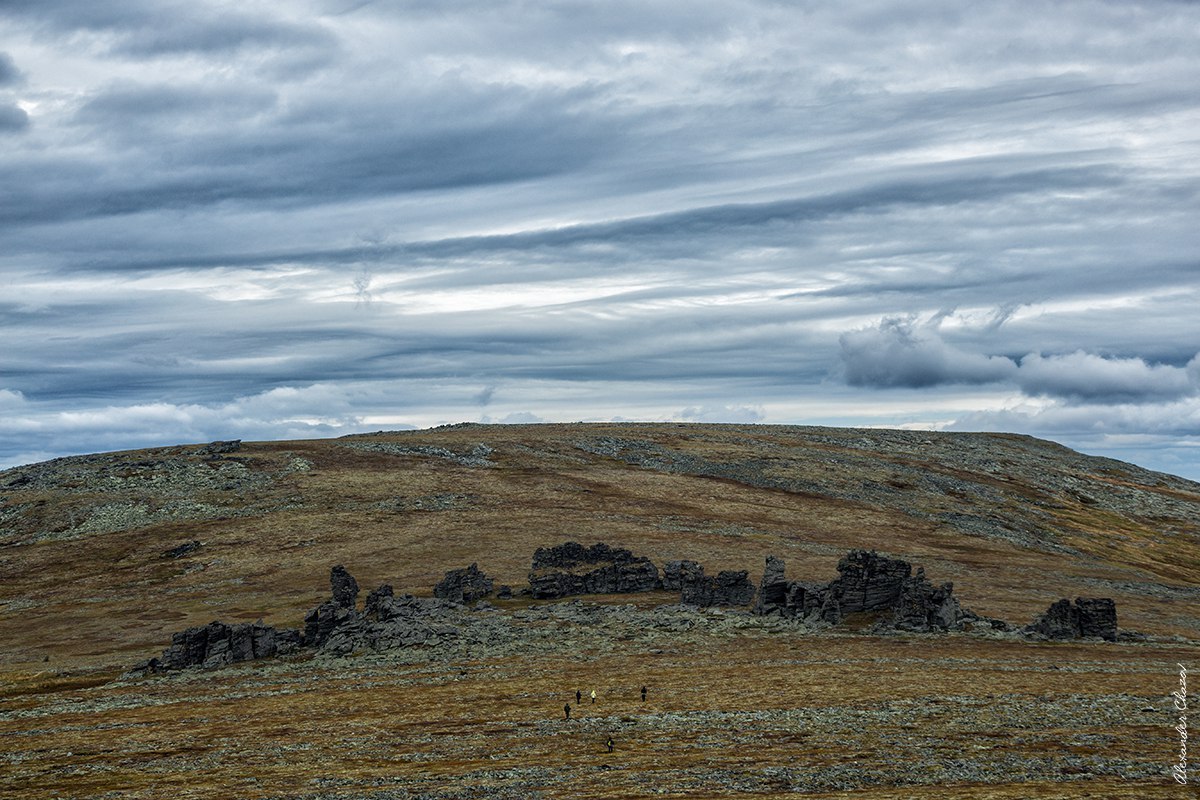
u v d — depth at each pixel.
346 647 119.94
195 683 108.69
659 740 77.31
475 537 191.88
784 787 63.94
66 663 122.75
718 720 82.62
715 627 126.31
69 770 76.69
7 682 113.44
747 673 100.88
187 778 72.69
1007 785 62.56
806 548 188.62
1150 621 140.00
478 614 135.62
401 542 188.88
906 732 76.50
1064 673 97.75
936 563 182.88
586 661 109.81
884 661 104.88
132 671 116.00
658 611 136.38
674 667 105.19
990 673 97.69
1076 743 72.44
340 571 138.88
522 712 88.38
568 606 140.38
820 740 75.19
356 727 85.88
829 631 122.69
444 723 85.75
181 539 193.12
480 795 65.19
